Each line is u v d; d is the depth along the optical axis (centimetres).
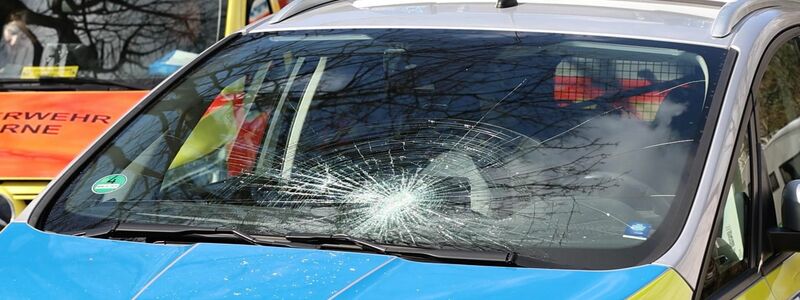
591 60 403
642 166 368
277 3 729
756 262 380
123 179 404
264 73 438
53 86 679
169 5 699
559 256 345
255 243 362
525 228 357
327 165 392
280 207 381
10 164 572
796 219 370
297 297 325
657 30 416
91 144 424
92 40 693
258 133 415
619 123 382
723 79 389
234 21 694
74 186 404
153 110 436
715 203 356
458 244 354
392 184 379
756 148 394
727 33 410
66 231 380
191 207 388
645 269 335
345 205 376
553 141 381
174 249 357
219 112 426
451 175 378
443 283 329
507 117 391
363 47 435
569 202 362
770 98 416
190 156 412
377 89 415
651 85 392
